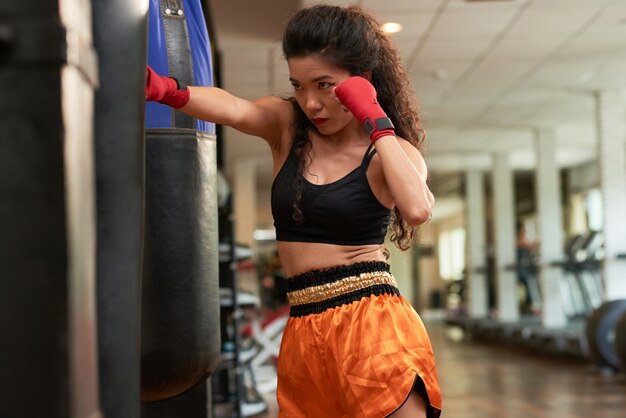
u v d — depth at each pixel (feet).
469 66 29.96
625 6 23.25
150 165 5.41
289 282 5.63
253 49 25.05
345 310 5.34
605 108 34.60
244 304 18.47
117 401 3.26
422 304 101.04
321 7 5.37
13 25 2.48
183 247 5.41
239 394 17.81
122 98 3.43
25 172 2.46
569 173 60.03
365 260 5.49
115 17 3.44
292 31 5.28
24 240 2.45
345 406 5.32
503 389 24.94
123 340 3.30
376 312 5.32
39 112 2.47
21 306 2.45
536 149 43.42
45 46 2.46
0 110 2.47
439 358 36.63
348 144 5.53
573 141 48.03
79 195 2.60
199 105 5.18
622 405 21.09
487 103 36.65
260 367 28.19
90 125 2.80
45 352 2.45
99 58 3.41
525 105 37.29
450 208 83.87
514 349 41.16
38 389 2.45
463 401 22.17
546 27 25.18
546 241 43.24
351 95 5.20
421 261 102.06
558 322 43.06
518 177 64.18
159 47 5.70
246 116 5.46
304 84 5.31
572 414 19.63
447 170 59.52
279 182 5.57
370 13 5.82
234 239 17.29
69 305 2.47
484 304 58.70
